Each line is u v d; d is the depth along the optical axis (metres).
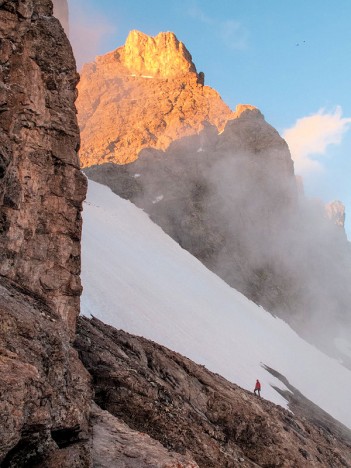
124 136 159.12
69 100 20.69
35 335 13.80
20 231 18.31
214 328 68.56
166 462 13.80
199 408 26.48
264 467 26.62
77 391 14.80
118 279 59.62
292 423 34.47
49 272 19.22
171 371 27.75
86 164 149.75
